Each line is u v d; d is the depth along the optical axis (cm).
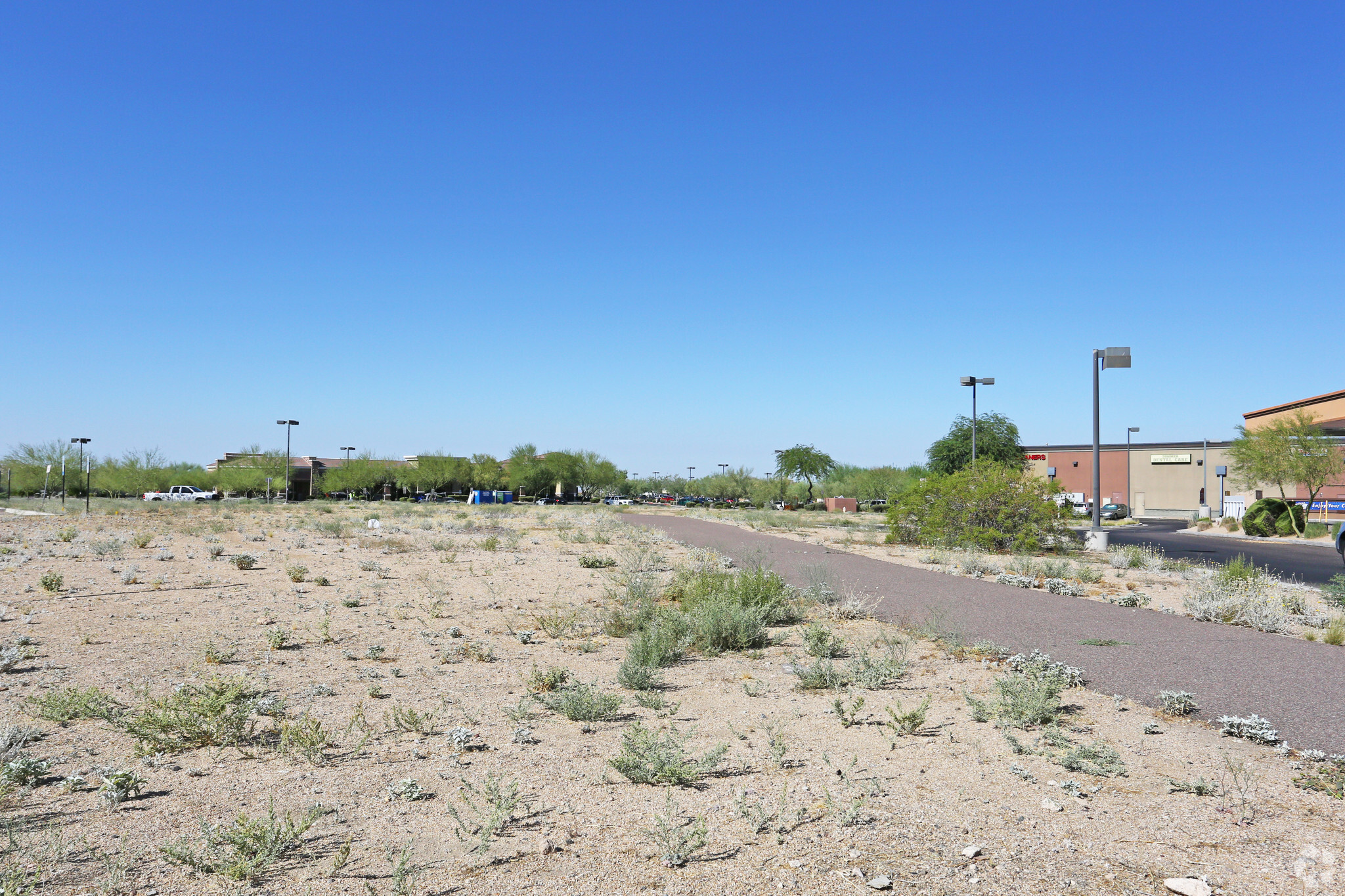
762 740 659
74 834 465
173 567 1928
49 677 841
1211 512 7469
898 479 9619
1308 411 5597
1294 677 866
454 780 560
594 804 519
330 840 460
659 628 1091
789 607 1323
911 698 801
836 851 446
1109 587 1784
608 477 12656
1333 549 3184
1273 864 433
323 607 1350
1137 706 760
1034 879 414
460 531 3684
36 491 9231
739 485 10762
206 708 656
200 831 470
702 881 412
